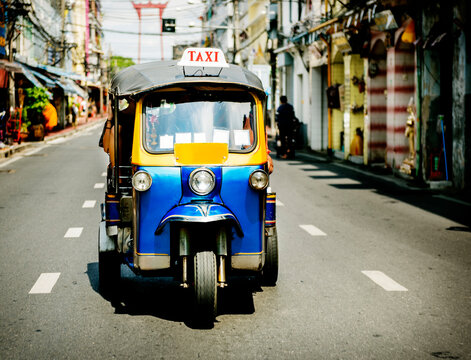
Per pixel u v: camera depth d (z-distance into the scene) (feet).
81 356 15.88
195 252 18.74
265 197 19.49
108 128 21.94
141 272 18.79
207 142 19.19
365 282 23.15
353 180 54.29
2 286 22.54
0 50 85.40
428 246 29.32
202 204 18.42
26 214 37.40
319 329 17.95
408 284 22.89
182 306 20.42
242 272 19.21
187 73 19.77
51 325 18.37
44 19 131.34
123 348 16.47
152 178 18.53
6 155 74.13
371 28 61.36
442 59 50.47
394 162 57.62
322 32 76.84
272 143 101.14
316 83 88.38
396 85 57.21
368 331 17.76
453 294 21.59
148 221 18.53
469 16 46.55
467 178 48.47
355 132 70.79
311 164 67.87
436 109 50.62
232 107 19.60
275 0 108.78
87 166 63.72
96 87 252.21
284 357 15.76
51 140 106.93
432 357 15.80
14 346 16.60
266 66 109.19
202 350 16.29
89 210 38.75
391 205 41.37
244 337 17.30
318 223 35.14
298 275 24.21
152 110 19.25
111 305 20.44
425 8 50.03
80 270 24.90
